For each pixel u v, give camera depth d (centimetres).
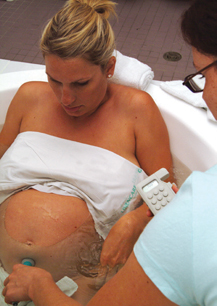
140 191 77
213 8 38
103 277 90
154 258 40
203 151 101
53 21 80
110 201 93
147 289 42
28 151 101
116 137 100
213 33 38
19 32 246
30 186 98
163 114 111
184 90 113
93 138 101
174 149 113
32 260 91
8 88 120
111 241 89
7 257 92
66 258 91
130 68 112
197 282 37
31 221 91
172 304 42
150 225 42
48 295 65
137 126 99
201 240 37
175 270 39
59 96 88
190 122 105
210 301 36
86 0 86
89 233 94
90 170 96
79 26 78
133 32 249
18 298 74
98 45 80
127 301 44
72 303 60
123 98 101
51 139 102
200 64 43
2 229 93
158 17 265
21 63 146
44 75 125
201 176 41
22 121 109
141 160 104
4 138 113
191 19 40
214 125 104
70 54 77
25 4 274
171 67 222
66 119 103
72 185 96
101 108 102
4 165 100
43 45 80
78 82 83
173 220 39
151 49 236
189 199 40
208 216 38
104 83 91
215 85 42
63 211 92
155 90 117
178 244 38
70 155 99
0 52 229
